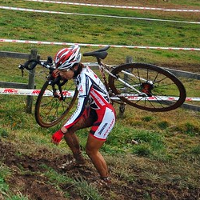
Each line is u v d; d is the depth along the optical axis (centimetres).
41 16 2080
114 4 2631
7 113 928
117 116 1002
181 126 952
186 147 859
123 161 726
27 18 2002
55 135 523
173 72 962
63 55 534
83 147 768
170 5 2852
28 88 966
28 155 649
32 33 1758
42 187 546
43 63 585
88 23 2069
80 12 2284
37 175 577
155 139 866
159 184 665
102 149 791
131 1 2814
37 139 758
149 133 889
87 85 537
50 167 623
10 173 549
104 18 2225
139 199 610
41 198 521
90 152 580
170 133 930
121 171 677
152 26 2195
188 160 787
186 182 681
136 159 751
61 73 545
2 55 959
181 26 2283
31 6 2262
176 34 2092
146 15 2452
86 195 566
